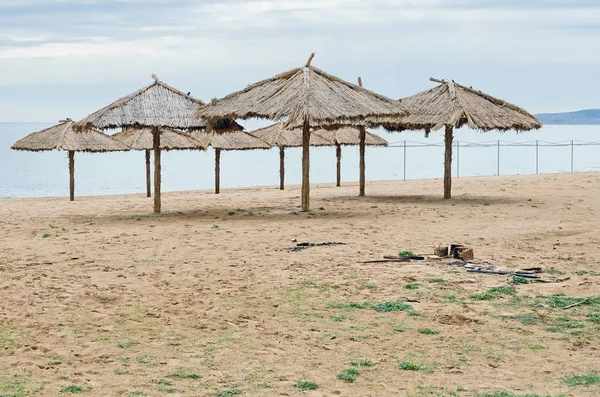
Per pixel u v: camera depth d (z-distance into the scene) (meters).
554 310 8.64
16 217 19.78
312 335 7.67
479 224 16.59
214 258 12.42
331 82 20.06
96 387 6.04
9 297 9.41
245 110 19.06
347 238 14.66
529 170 52.28
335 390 6.00
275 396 5.83
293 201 23.86
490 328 7.93
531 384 6.16
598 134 184.12
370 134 33.72
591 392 5.94
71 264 11.93
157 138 20.41
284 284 10.17
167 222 17.92
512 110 23.50
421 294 9.50
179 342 7.41
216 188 30.73
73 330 7.86
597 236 14.49
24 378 6.26
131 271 11.26
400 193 26.44
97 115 19.28
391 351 7.11
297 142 32.03
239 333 7.76
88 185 45.84
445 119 22.17
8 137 166.25
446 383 6.19
